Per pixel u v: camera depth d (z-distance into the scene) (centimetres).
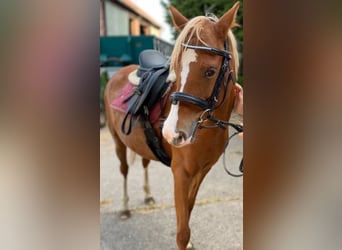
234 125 143
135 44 690
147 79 178
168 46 615
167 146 171
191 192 167
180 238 143
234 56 138
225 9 307
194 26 121
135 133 196
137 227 217
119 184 300
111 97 239
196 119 121
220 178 291
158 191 278
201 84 118
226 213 228
